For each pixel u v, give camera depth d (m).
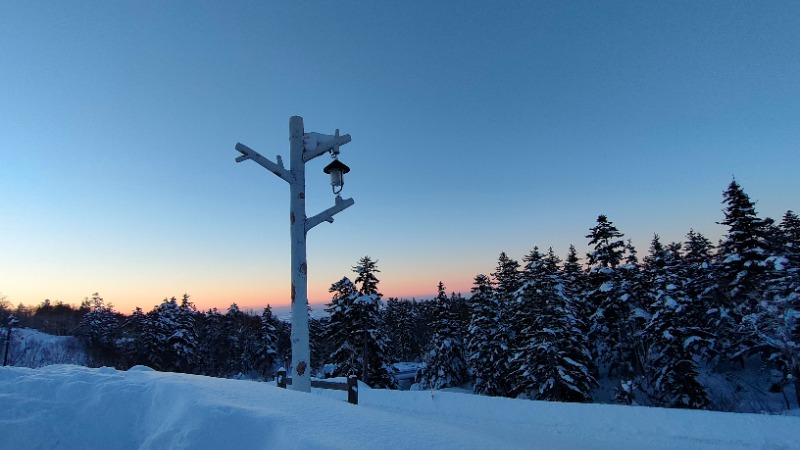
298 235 7.25
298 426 4.01
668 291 26.39
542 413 8.28
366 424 4.32
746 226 29.70
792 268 24.14
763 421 6.62
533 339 26.59
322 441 3.64
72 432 4.30
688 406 24.42
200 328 64.81
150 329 47.06
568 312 26.91
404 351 75.50
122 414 4.62
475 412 8.91
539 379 25.86
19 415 4.42
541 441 6.86
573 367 25.47
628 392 24.09
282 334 75.06
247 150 6.91
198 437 3.84
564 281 34.31
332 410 4.72
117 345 66.44
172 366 46.66
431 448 3.83
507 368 31.38
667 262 33.66
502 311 34.62
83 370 6.00
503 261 38.72
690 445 6.46
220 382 5.58
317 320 62.78
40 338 67.94
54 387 5.08
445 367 38.88
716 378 33.94
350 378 7.44
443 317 40.28
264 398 4.95
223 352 64.94
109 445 4.24
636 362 33.25
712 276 32.62
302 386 6.80
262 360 56.53
